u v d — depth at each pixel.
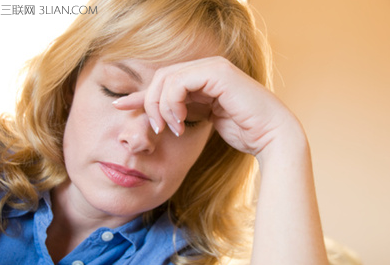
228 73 0.64
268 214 0.62
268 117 0.66
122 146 0.65
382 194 2.33
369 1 2.31
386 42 2.32
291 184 0.63
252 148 0.69
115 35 0.68
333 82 2.28
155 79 0.63
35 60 0.85
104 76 0.66
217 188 0.91
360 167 2.32
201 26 0.68
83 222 0.79
